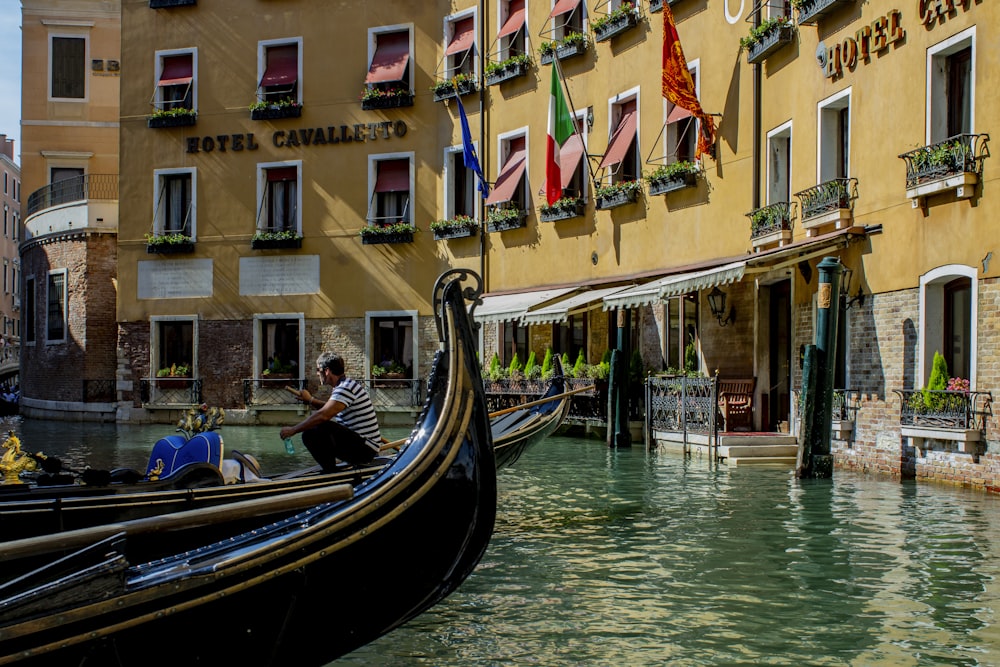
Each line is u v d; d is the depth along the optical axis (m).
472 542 4.98
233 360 24.00
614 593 6.64
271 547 4.37
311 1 23.56
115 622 4.00
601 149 19.11
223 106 24.11
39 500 5.96
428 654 5.46
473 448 4.96
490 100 21.67
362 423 7.44
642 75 17.98
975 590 6.59
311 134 23.52
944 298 11.38
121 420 24.62
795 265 14.20
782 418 14.95
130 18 24.73
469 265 22.12
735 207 15.74
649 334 18.12
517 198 21.34
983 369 10.46
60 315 26.58
